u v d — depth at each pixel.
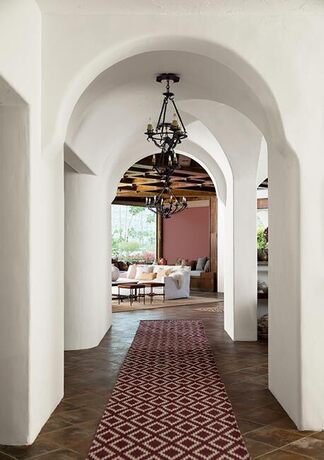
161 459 3.70
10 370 4.07
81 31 4.52
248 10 4.46
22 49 3.86
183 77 6.04
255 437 4.14
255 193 8.27
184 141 9.70
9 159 4.11
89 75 4.63
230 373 6.25
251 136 7.91
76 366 6.64
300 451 3.85
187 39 4.57
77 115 6.02
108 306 9.63
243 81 5.34
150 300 14.58
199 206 19.42
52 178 4.83
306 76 4.49
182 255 19.97
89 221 7.82
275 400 5.14
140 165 11.57
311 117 4.46
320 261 4.40
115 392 5.44
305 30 4.52
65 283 7.70
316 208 4.41
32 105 4.17
